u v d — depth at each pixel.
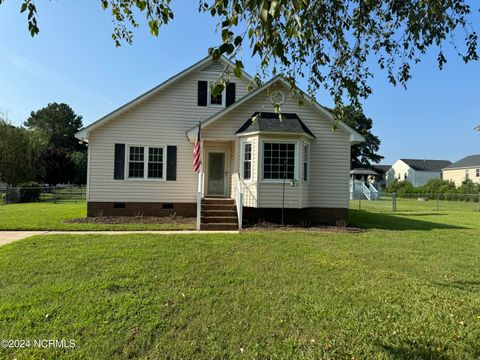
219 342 3.18
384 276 5.24
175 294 4.30
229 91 13.77
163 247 7.00
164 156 13.24
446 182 41.59
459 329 3.46
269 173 11.32
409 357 2.96
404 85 4.42
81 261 5.76
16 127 27.30
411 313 3.85
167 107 13.33
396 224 12.59
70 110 75.88
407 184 46.31
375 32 4.27
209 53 2.55
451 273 5.51
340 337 3.28
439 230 10.93
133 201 12.99
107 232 9.37
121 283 4.65
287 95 12.52
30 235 8.68
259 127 11.20
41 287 4.48
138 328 3.39
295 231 9.93
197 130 12.16
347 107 4.68
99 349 3.02
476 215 17.22
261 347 3.10
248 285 4.70
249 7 2.15
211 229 10.33
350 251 7.03
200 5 3.81
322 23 3.81
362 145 54.62
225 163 13.87
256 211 11.92
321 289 4.59
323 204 12.48
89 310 3.77
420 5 3.62
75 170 44.97
